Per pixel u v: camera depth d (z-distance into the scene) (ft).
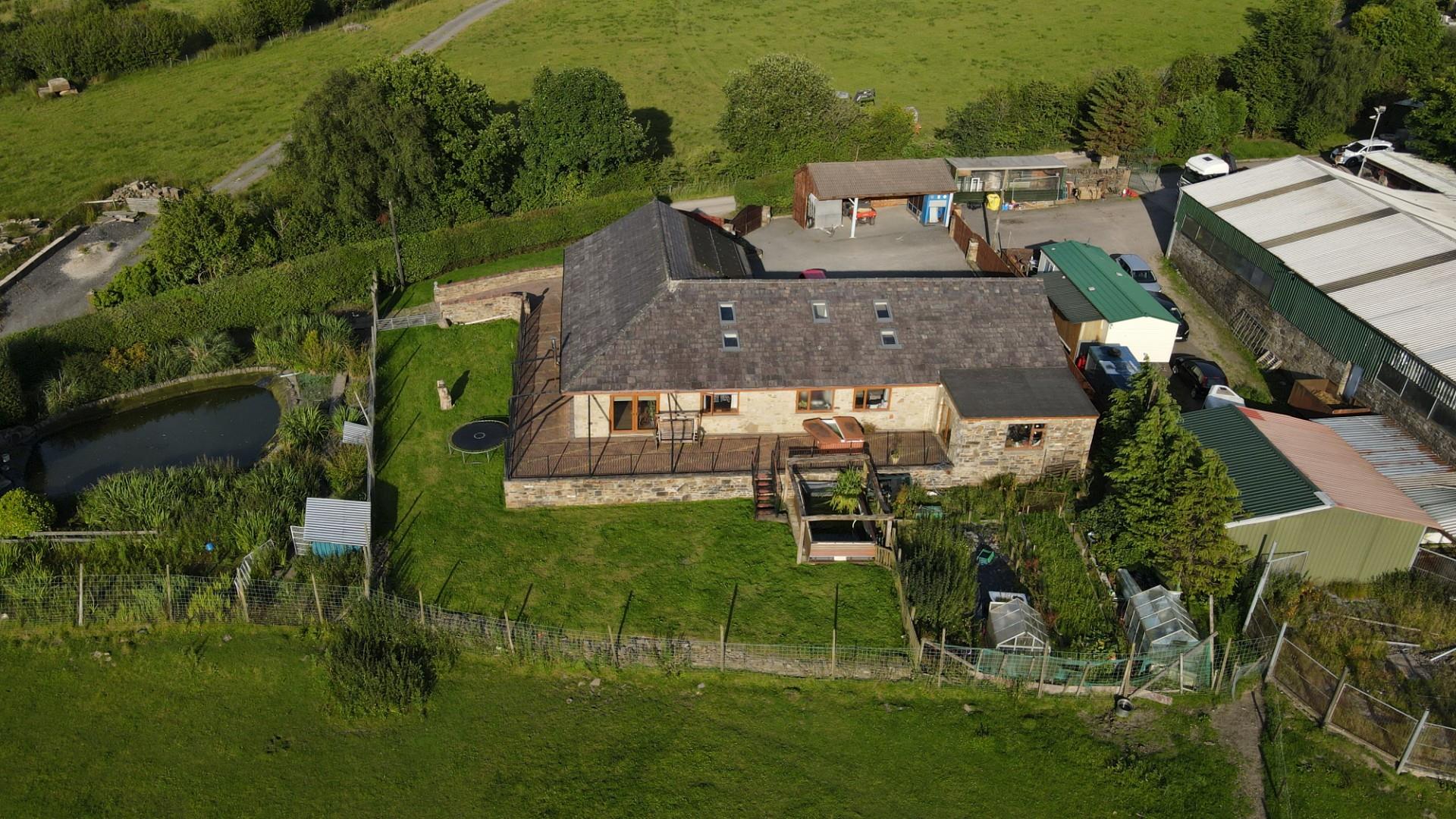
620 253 153.69
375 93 191.21
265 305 173.68
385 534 121.80
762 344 130.72
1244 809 87.97
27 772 92.89
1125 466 113.80
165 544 116.47
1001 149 241.14
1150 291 176.14
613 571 116.16
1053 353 133.39
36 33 314.96
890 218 208.64
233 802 90.38
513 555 118.62
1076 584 111.65
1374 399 136.77
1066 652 101.19
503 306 172.14
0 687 101.19
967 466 127.95
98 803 90.22
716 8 372.58
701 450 131.13
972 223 210.18
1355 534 109.09
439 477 132.46
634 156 222.69
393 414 146.92
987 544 119.55
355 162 192.75
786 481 126.00
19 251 199.62
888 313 134.51
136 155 258.37
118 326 161.27
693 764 93.71
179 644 106.01
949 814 88.79
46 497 128.06
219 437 146.10
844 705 99.45
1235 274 169.78
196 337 161.89
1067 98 245.65
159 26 328.49
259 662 103.91
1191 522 106.93
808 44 335.06
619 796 90.63
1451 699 96.27
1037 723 96.99
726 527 122.62
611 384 126.31
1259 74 253.85
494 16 372.58
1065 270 168.04
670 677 102.89
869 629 107.76
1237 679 98.89
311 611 108.58
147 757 94.48
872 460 128.16
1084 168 228.02
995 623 103.19
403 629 105.09
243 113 287.28
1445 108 210.59
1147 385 120.26
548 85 214.28
